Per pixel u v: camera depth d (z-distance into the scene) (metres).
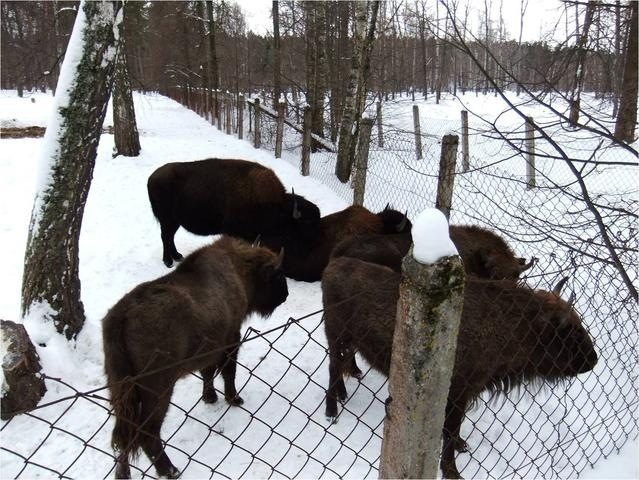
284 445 3.33
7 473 3.01
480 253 4.56
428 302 1.58
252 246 4.22
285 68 26.27
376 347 3.25
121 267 6.43
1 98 25.34
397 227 5.82
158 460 2.92
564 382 3.53
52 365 3.91
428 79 37.72
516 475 2.96
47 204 4.00
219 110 19.59
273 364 4.36
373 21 11.06
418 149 12.26
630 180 9.23
